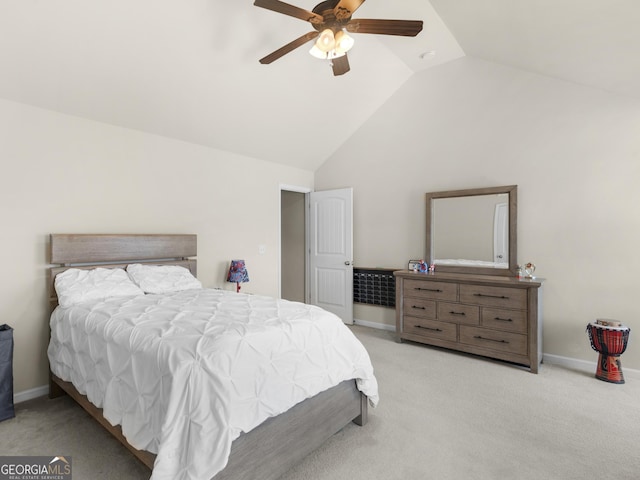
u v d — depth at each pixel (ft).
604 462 5.88
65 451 6.19
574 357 10.32
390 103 14.42
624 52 7.46
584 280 10.17
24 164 8.27
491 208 11.79
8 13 6.57
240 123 12.01
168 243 10.87
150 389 4.81
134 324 5.96
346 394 6.64
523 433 6.77
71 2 6.75
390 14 9.73
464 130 12.50
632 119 9.43
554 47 8.74
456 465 5.81
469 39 10.65
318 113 13.28
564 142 10.46
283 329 5.79
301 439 5.62
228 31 8.61
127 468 5.74
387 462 5.90
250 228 14.16
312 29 9.30
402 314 12.60
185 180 11.82
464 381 9.25
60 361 7.45
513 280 10.32
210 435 4.31
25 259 8.29
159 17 7.66
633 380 9.31
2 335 7.23
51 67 7.76
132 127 10.28
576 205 10.28
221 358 4.74
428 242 13.23
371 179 15.12
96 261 9.21
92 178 9.48
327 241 16.20
